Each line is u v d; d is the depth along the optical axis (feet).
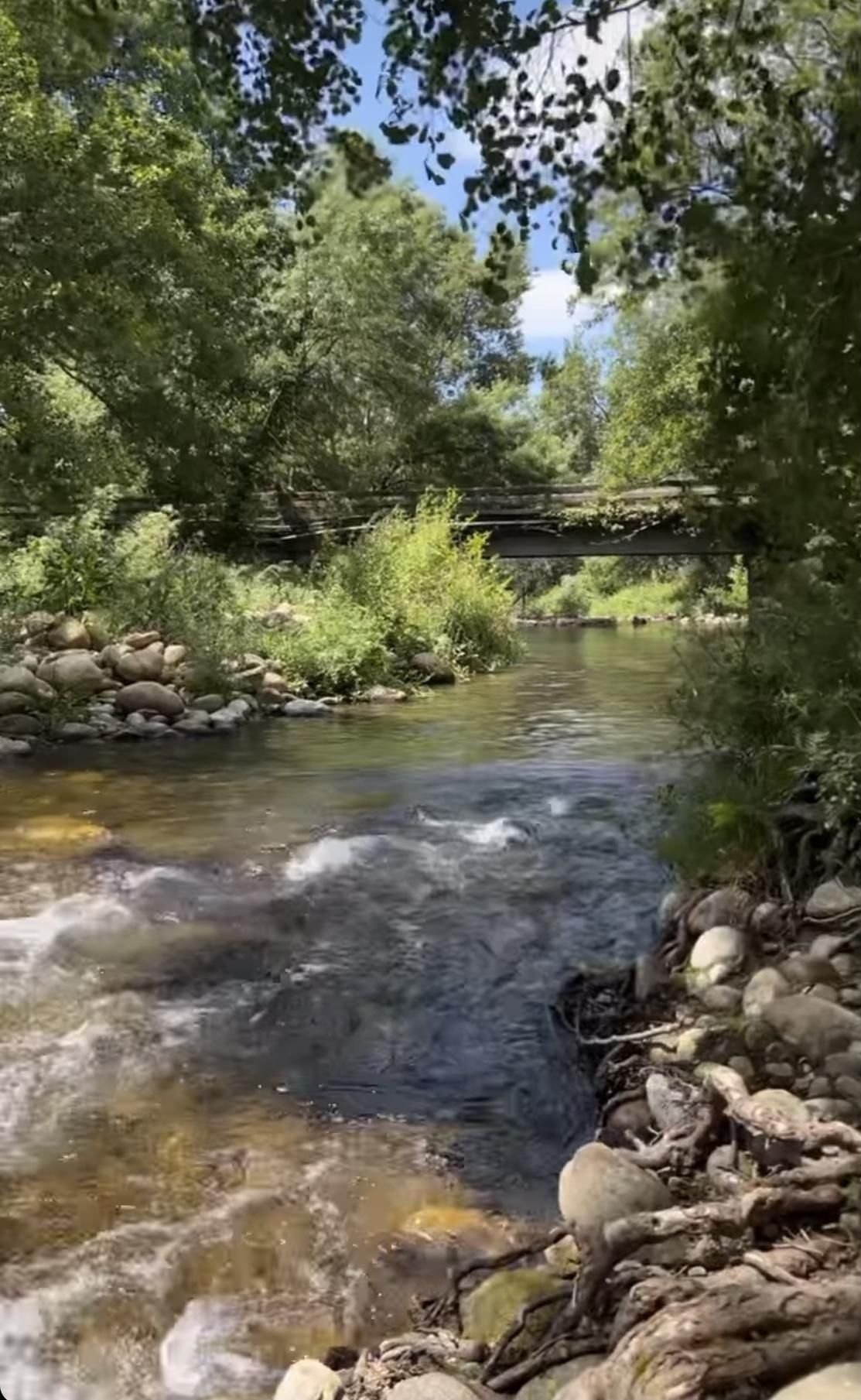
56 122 51.93
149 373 61.00
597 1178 9.45
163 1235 10.53
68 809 27.61
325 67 13.14
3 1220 10.69
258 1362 8.92
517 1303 9.02
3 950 17.70
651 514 71.72
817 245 12.92
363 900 20.30
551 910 19.58
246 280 68.18
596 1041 13.94
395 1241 10.51
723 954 15.17
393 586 61.00
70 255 51.80
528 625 127.34
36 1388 8.61
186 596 48.39
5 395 56.44
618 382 70.95
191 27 13.24
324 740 38.47
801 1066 12.09
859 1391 6.33
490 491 82.12
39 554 47.16
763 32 13.12
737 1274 7.75
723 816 17.88
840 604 17.24
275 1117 12.85
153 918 19.29
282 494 85.15
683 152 13.69
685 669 24.26
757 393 14.82
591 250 13.78
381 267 84.07
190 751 36.29
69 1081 13.57
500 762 33.71
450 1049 14.56
